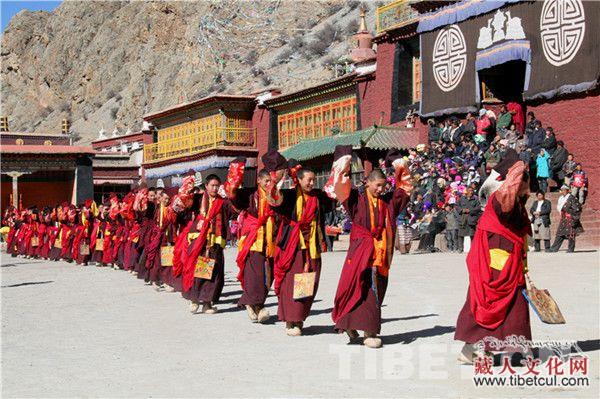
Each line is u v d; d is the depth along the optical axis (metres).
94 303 15.74
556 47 28.56
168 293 17.17
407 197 9.91
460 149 29.28
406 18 37.38
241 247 12.41
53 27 155.75
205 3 120.12
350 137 37.19
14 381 8.65
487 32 31.23
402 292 15.03
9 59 161.50
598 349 9.18
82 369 9.20
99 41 142.38
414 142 35.81
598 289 14.57
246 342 10.59
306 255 10.91
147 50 127.00
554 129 29.16
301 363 9.06
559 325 10.73
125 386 8.24
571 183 26.48
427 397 7.43
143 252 19.16
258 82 87.81
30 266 28.47
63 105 142.00
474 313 8.33
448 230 25.44
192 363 9.30
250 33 105.31
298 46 91.44
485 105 32.28
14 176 55.78
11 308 15.34
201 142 52.84
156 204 18.36
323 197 11.02
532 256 22.06
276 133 49.50
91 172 58.16
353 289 9.78
